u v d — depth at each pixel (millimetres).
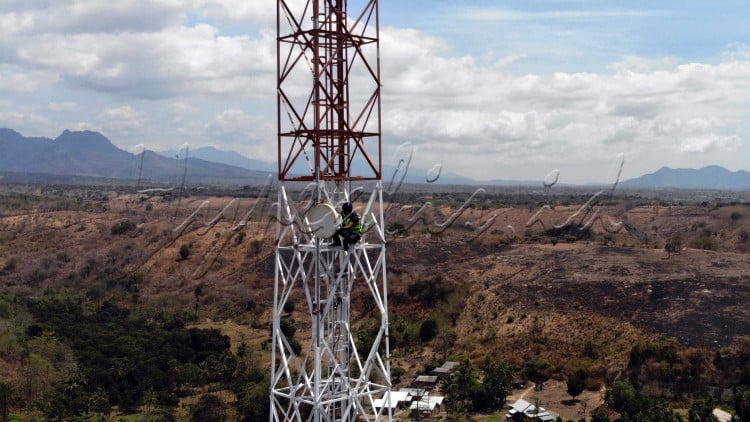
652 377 67375
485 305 90938
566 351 76688
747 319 74438
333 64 27766
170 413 63500
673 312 78812
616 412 59219
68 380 69188
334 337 29734
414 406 62844
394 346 84812
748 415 53906
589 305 84438
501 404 65062
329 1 27297
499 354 79375
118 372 72125
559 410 62625
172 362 76250
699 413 54531
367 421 29406
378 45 28016
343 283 28875
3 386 65312
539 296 89188
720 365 66938
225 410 64312
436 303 94938
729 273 87125
